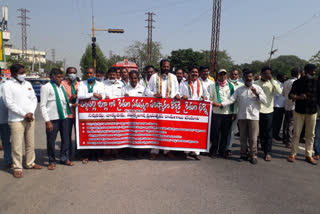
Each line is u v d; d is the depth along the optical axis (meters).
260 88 5.22
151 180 4.26
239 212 3.28
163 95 5.45
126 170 4.74
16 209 3.29
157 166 5.01
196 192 3.83
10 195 3.69
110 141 5.32
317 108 5.46
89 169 4.79
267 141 5.55
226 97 5.66
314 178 4.53
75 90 5.49
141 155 5.79
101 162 5.23
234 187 4.06
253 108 5.24
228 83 5.79
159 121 5.42
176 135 5.45
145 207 3.35
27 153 4.75
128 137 5.40
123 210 3.26
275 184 4.22
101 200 3.53
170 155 5.61
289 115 6.66
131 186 4.00
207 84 5.92
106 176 4.43
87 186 4.00
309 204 3.54
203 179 4.36
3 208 3.32
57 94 4.76
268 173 4.74
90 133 5.26
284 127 7.18
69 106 5.00
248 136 5.55
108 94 5.77
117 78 6.51
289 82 6.75
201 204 3.46
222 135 5.69
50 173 4.58
